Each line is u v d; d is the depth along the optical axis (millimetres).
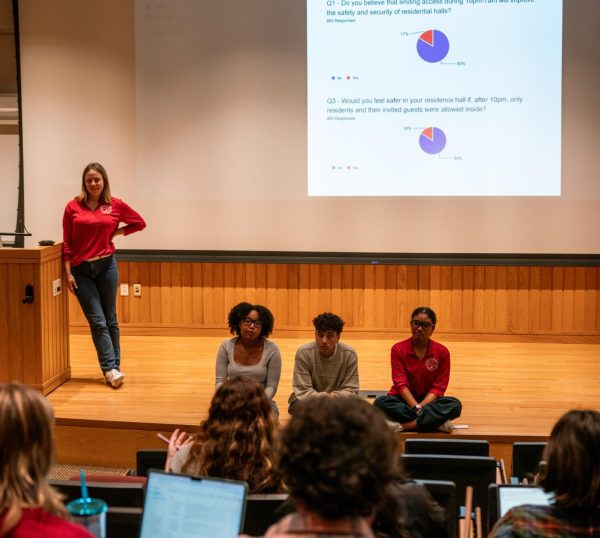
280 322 7023
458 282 6895
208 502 2037
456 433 4742
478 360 6359
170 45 6879
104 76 6945
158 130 6961
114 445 4977
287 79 6832
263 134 6898
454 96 6742
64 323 5727
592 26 6625
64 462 5039
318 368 4828
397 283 6926
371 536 1273
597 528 1683
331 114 6832
